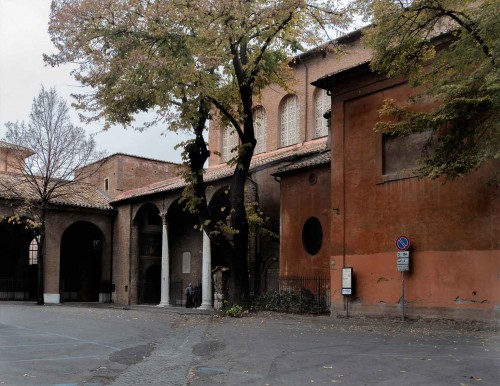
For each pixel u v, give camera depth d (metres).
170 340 13.59
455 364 9.39
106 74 18.53
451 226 15.89
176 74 17.48
